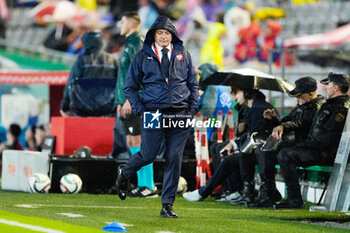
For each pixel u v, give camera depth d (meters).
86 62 34.66
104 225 17.39
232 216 21.16
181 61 19.95
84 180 30.69
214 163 29.66
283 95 36.59
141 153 20.11
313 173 28.06
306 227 18.67
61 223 17.36
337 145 23.89
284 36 79.81
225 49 72.19
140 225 17.91
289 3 82.69
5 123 53.94
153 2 76.12
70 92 33.91
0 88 56.62
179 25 76.75
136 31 29.53
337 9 81.12
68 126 32.66
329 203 23.50
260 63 70.44
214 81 28.94
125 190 20.97
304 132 25.28
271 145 24.44
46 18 77.50
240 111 28.66
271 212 22.83
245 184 26.03
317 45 61.69
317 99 25.31
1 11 88.38
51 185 30.38
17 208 21.67
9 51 76.12
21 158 31.44
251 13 77.19
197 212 22.31
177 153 19.88
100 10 79.44
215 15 76.81
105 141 33.22
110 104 33.81
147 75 19.86
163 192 20.09
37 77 45.16
